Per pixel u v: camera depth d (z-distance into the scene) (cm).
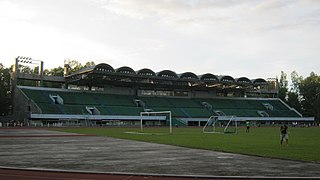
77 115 8575
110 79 10131
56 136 4262
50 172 1497
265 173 1501
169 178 1389
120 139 3794
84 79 9844
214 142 3372
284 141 3541
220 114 11169
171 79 10694
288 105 13888
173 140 3656
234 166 1706
